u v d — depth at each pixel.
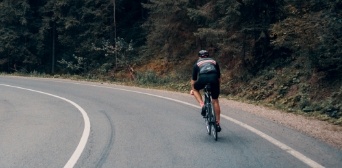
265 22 18.61
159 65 28.42
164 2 24.03
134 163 7.32
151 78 25.55
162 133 10.00
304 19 14.90
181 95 18.34
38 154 8.09
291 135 9.41
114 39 33.34
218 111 9.25
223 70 22.09
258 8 18.62
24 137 9.75
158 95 18.36
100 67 32.19
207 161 7.37
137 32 33.91
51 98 17.72
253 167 6.94
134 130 10.42
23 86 23.05
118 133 10.07
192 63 25.72
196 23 24.83
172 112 13.38
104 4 32.72
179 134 9.85
